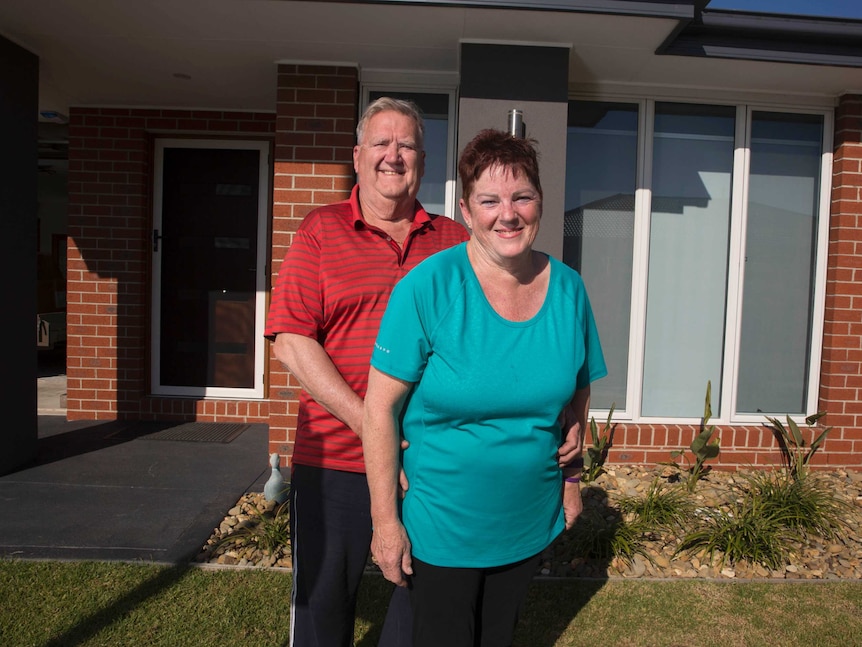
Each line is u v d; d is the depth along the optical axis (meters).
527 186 1.77
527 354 1.78
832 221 5.27
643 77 4.97
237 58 4.82
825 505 4.05
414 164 2.24
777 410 5.40
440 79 5.03
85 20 4.18
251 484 4.57
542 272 1.92
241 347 6.55
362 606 3.04
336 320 2.17
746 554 3.57
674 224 5.30
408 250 2.22
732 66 4.66
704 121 5.28
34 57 4.74
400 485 1.91
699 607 3.12
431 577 1.86
